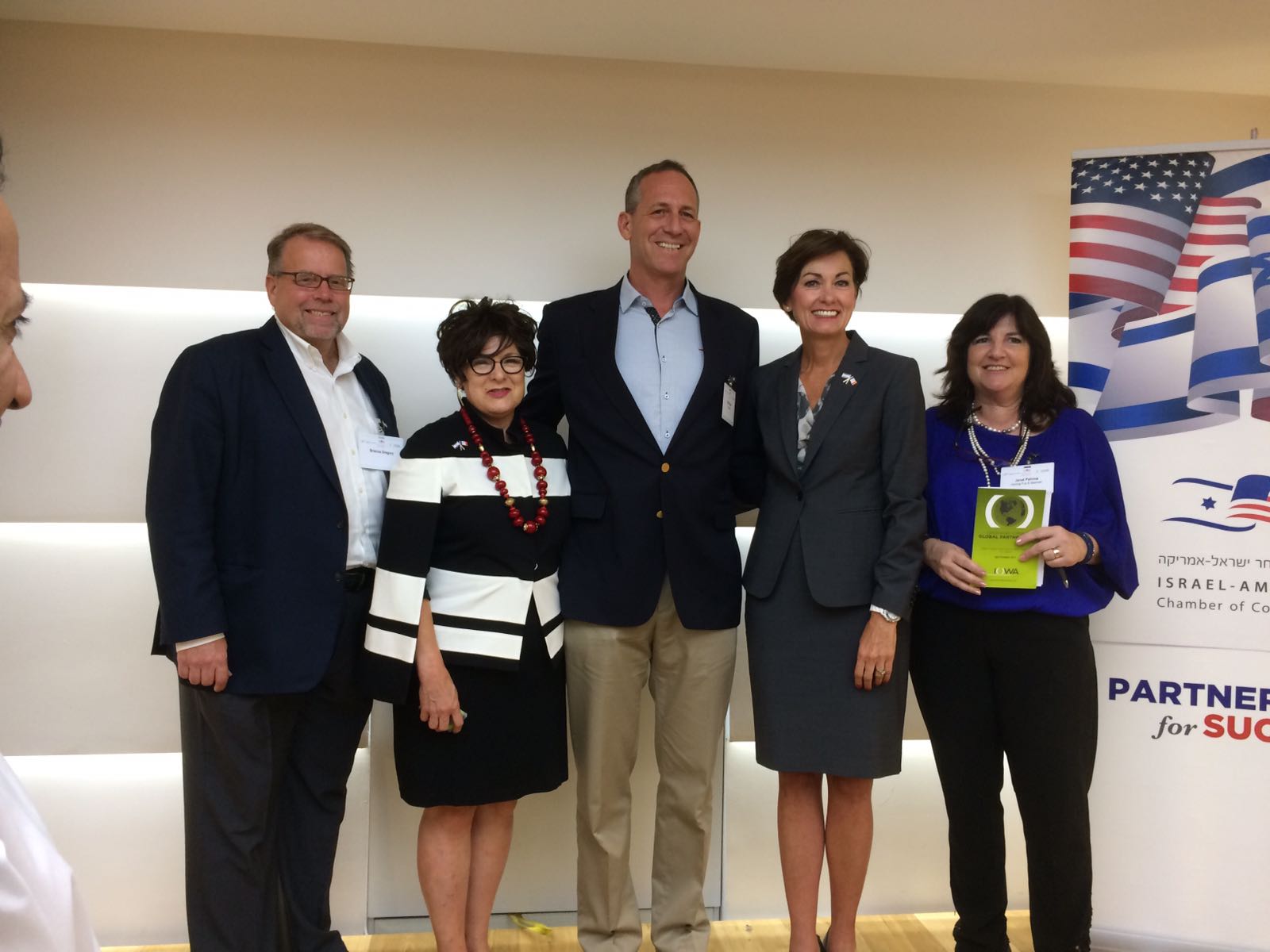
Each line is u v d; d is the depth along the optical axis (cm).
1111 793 275
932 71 304
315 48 288
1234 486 271
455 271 294
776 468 251
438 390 298
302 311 234
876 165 309
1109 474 247
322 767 248
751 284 305
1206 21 268
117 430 282
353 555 238
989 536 238
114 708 282
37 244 278
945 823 317
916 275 311
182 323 287
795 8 263
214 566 223
